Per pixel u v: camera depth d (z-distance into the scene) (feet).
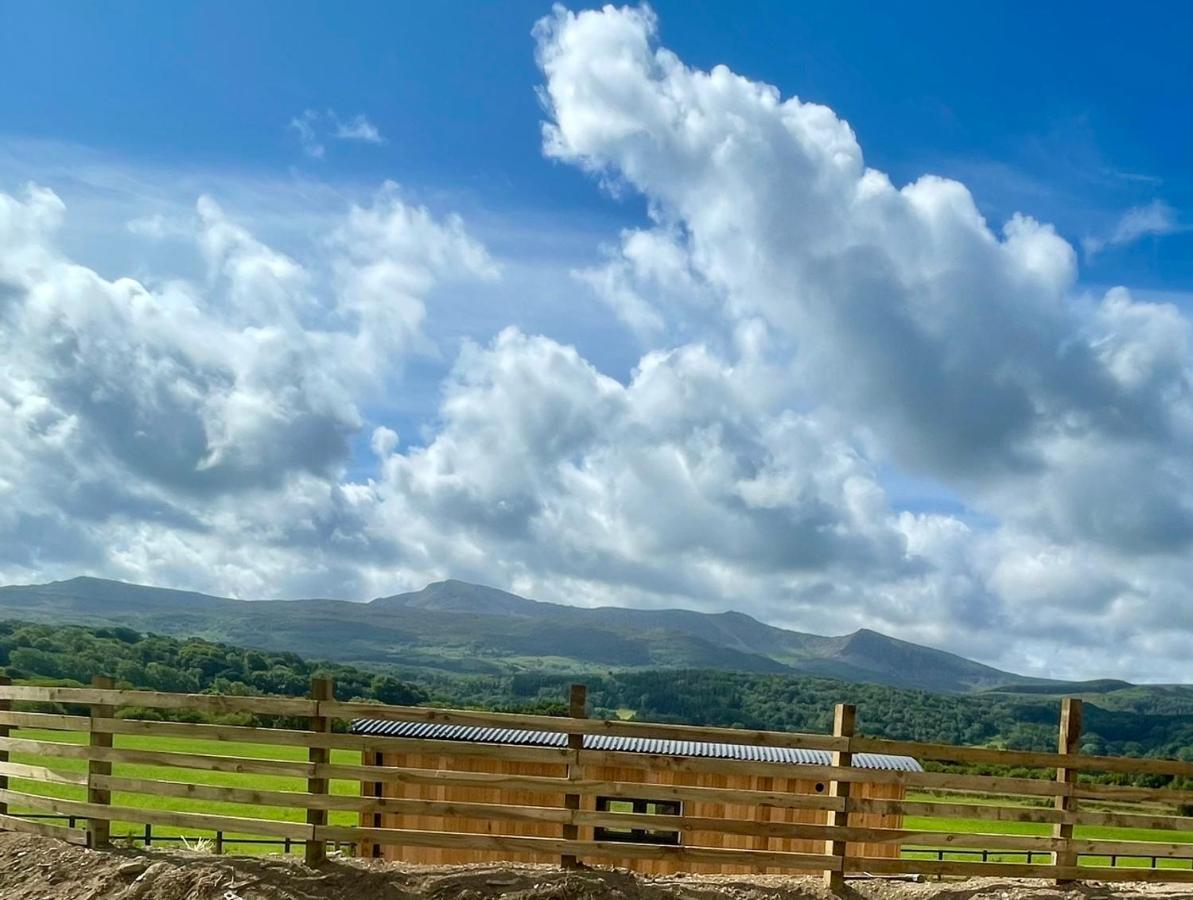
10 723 38.88
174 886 32.45
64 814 36.76
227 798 34.30
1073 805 35.96
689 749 48.26
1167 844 36.73
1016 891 35.50
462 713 33.68
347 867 33.71
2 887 34.09
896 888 35.32
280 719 106.42
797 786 47.34
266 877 32.78
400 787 46.80
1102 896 35.58
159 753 35.27
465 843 33.65
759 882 34.91
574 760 33.78
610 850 33.73
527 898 31.86
